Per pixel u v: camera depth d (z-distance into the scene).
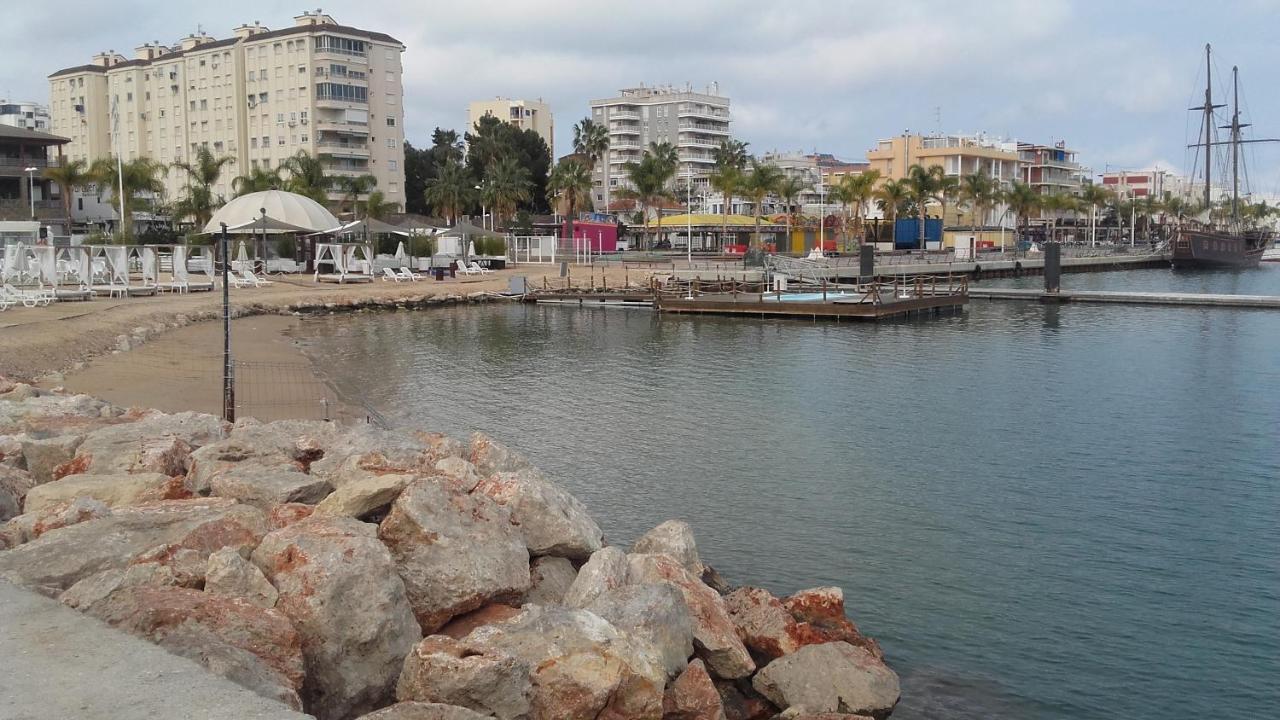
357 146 117.81
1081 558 15.62
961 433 25.14
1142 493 19.52
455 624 8.51
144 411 16.61
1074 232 173.12
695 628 9.80
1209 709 10.88
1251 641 12.58
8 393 17.47
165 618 6.49
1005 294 70.38
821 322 56.00
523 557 9.22
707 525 17.03
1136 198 184.38
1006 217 162.25
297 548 7.62
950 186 116.94
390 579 7.64
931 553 15.77
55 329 30.16
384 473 10.60
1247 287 89.50
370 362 36.88
